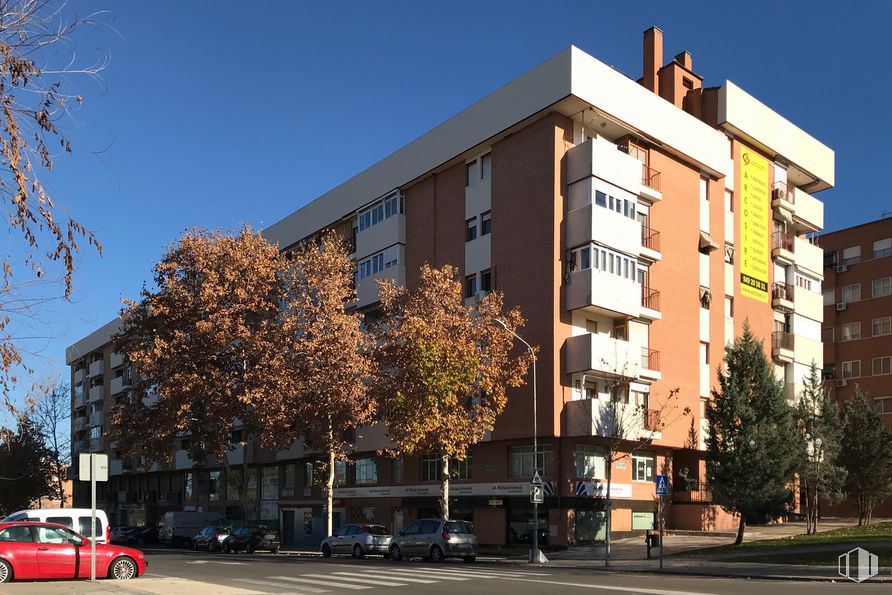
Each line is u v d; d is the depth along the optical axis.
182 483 73.25
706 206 43.22
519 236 37.19
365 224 48.03
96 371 87.75
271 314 38.97
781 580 19.38
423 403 30.69
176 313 38.34
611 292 35.16
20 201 7.99
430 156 42.66
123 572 19.72
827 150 53.38
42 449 68.12
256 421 39.19
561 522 33.91
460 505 38.78
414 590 16.62
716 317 42.44
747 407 31.09
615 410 32.72
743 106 45.78
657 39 46.00
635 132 38.25
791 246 49.78
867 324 56.06
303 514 53.53
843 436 38.00
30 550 18.64
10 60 7.76
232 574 21.56
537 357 35.38
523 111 36.97
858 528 34.69
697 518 38.72
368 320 47.28
